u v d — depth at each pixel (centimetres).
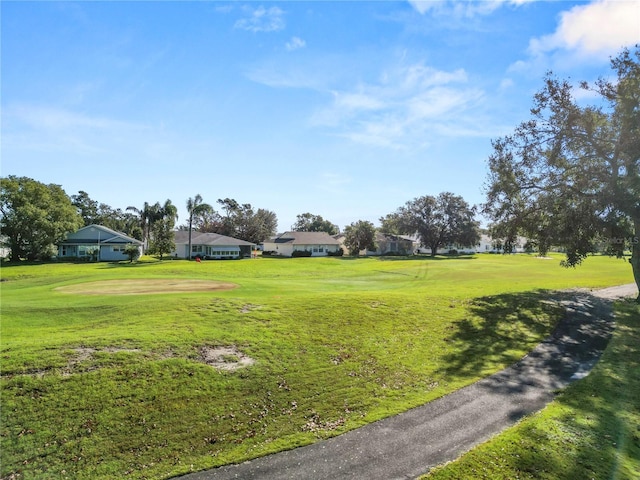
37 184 5912
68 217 6256
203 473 689
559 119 2089
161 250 6425
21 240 5741
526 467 685
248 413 893
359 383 1072
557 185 2148
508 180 2288
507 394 1014
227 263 5222
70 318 1478
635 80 1861
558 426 833
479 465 690
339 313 1645
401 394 1015
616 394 1017
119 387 932
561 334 1582
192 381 993
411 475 666
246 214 9688
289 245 7562
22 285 2570
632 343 1478
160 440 784
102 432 793
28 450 732
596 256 7469
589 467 690
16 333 1283
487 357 1309
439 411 917
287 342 1308
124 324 1381
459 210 8269
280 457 733
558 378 1130
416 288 2606
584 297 2297
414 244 9862
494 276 3566
